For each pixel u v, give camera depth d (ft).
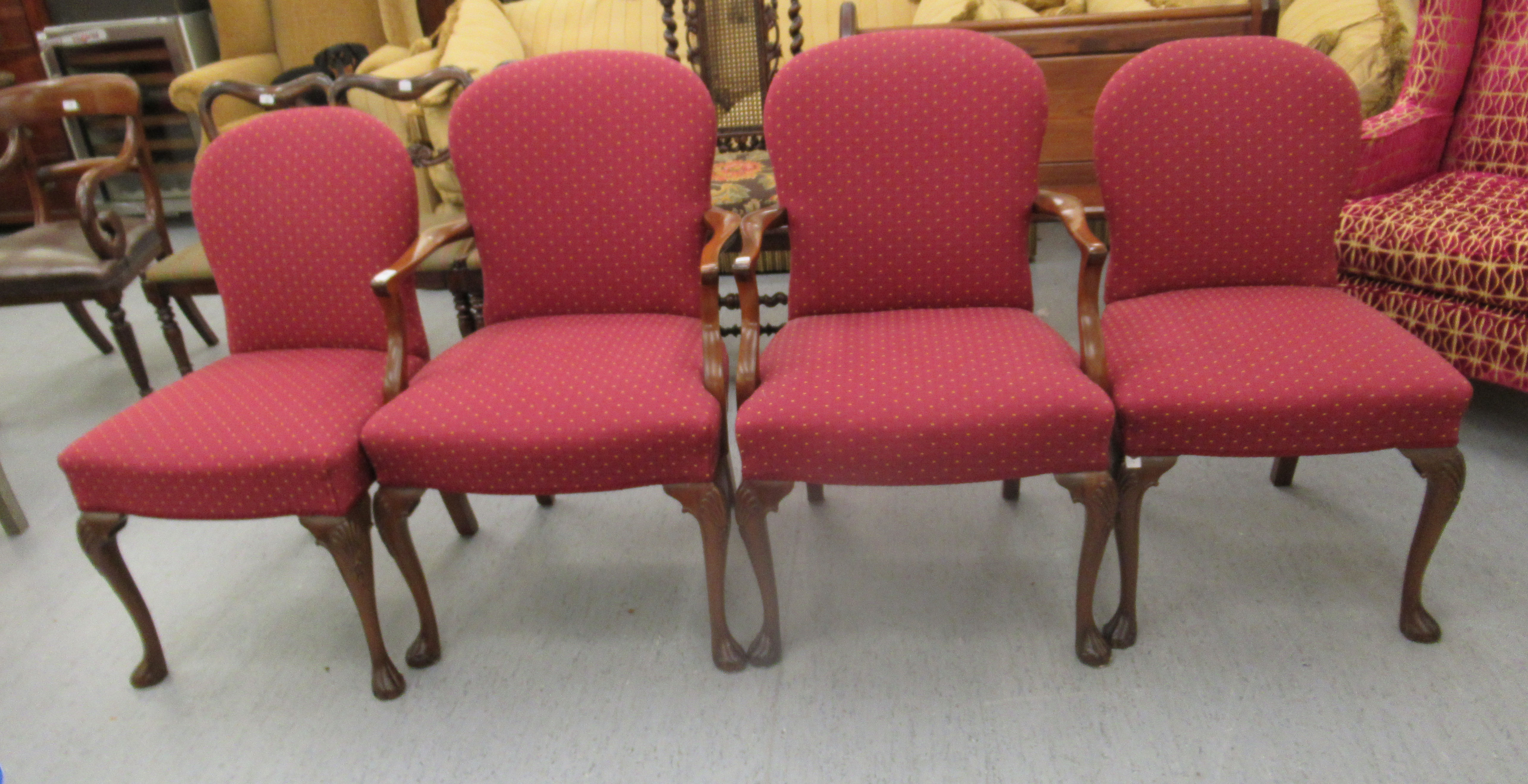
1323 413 4.41
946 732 4.61
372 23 13.66
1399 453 6.65
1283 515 6.07
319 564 6.38
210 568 6.40
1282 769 4.27
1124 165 5.27
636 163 5.45
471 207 5.65
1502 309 6.15
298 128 5.55
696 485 4.69
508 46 10.94
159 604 6.05
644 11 11.54
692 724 4.78
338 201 5.46
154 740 4.96
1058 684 4.85
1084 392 4.40
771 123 5.37
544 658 5.32
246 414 4.86
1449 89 7.16
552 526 6.60
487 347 5.33
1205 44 5.20
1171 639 5.08
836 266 5.51
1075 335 8.87
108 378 9.64
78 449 4.79
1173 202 5.28
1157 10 7.72
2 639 5.82
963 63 5.21
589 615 5.65
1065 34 7.86
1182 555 5.75
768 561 4.83
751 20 8.66
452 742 4.79
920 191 5.32
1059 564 5.77
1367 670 4.78
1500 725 4.40
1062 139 8.16
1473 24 7.00
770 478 4.63
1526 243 5.91
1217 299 5.20
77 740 4.99
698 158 5.44
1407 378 4.39
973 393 4.46
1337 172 5.19
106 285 8.32
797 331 5.38
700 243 5.60
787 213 5.47
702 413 4.60
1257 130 5.15
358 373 5.30
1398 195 7.09
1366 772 4.22
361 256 5.49
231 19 13.35
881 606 5.52
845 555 6.01
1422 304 6.58
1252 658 4.91
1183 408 4.45
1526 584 5.27
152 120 13.97
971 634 5.24
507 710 4.96
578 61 5.53
